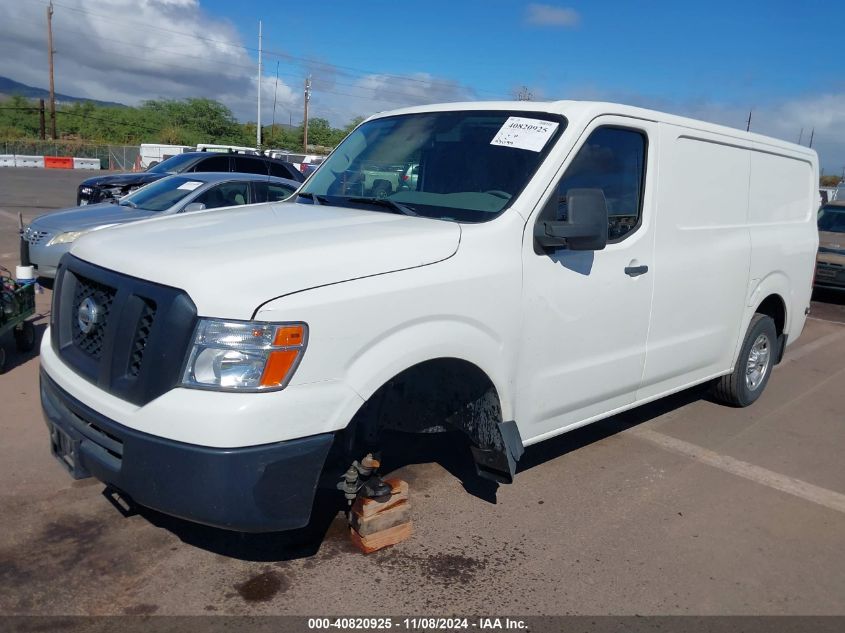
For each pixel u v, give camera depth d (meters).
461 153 4.04
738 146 5.23
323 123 78.56
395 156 4.32
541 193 3.70
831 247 12.88
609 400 4.44
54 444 3.29
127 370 2.88
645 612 3.26
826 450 5.43
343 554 3.56
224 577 3.31
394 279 3.08
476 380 3.50
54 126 63.19
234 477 2.66
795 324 6.59
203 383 2.69
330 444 2.86
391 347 3.05
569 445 5.23
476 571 3.49
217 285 2.72
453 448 4.91
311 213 3.85
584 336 4.03
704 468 4.95
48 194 24.09
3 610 3.00
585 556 3.70
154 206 9.23
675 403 6.36
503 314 3.50
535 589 3.37
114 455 2.89
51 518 3.72
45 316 7.79
